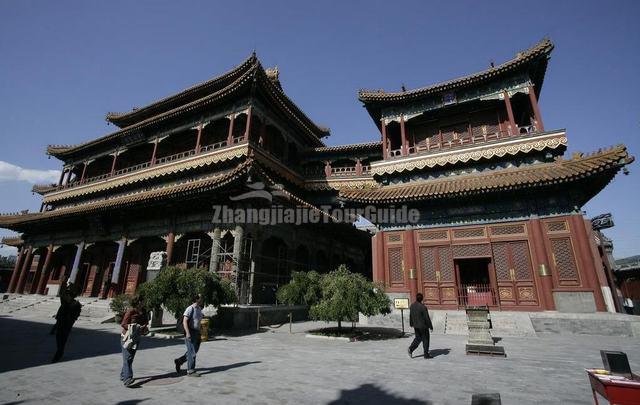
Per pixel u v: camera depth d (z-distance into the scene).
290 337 17.19
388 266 24.42
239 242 23.05
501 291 21.19
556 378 8.88
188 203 26.53
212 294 17.64
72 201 44.22
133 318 8.61
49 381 8.42
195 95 39.25
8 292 39.22
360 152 38.53
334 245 39.81
